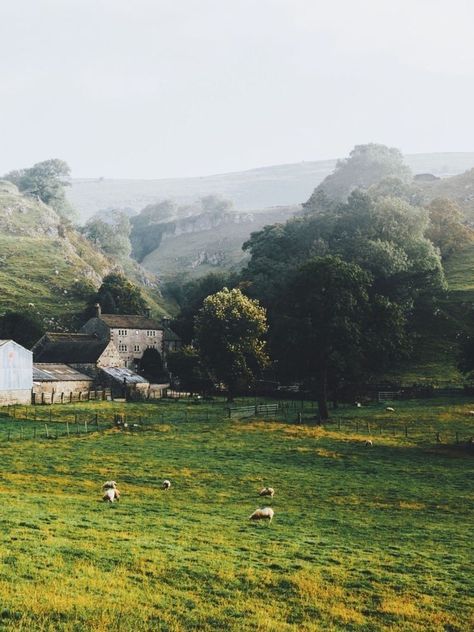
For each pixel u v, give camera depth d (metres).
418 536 38.25
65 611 22.95
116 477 53.22
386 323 95.56
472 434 76.94
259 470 58.03
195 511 41.81
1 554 27.48
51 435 74.69
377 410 96.75
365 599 26.97
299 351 93.44
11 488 46.53
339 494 50.00
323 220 193.75
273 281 166.75
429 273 149.12
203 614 24.12
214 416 94.12
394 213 175.50
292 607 25.67
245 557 30.88
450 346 140.62
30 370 110.94
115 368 136.88
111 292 191.62
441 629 24.48
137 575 27.02
